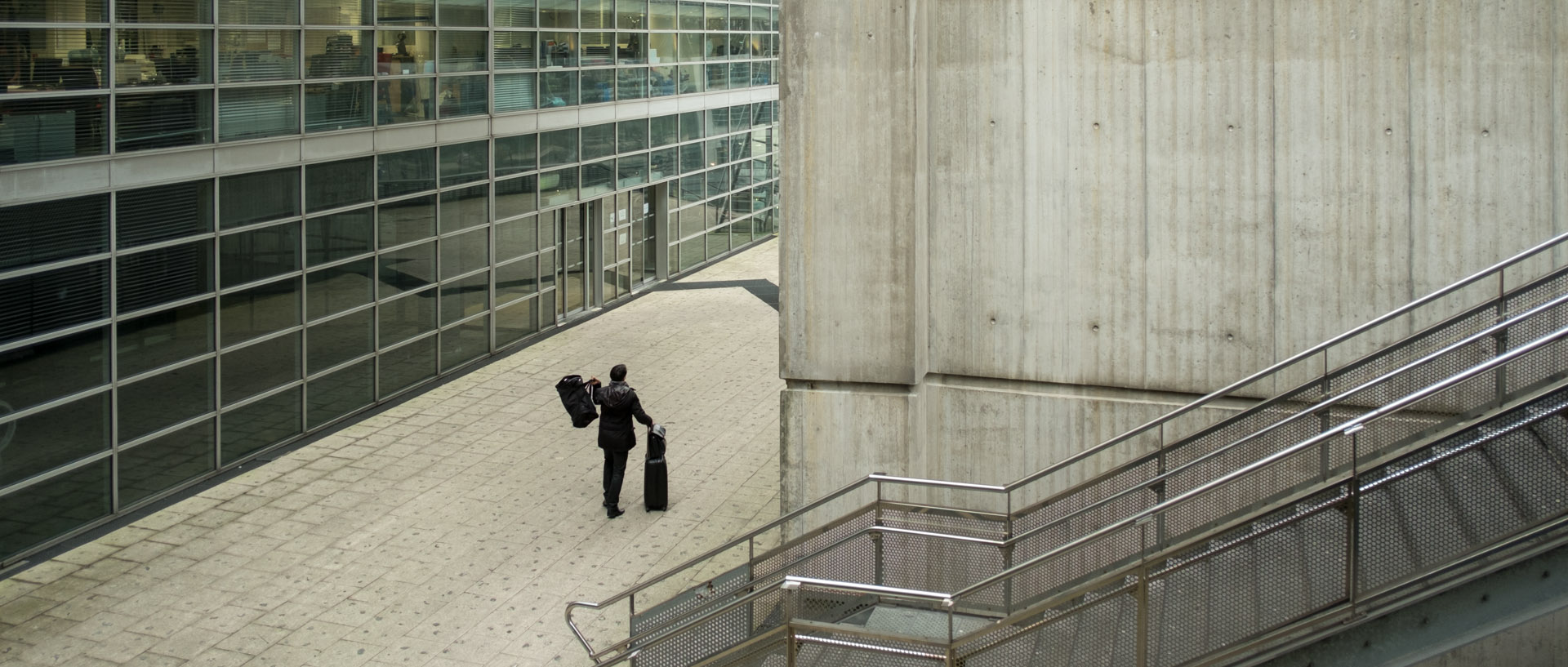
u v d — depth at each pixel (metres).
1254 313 9.98
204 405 15.93
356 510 14.84
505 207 22.77
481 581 12.82
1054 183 10.36
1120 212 10.23
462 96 21.22
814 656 8.73
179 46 15.24
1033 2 10.20
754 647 8.88
